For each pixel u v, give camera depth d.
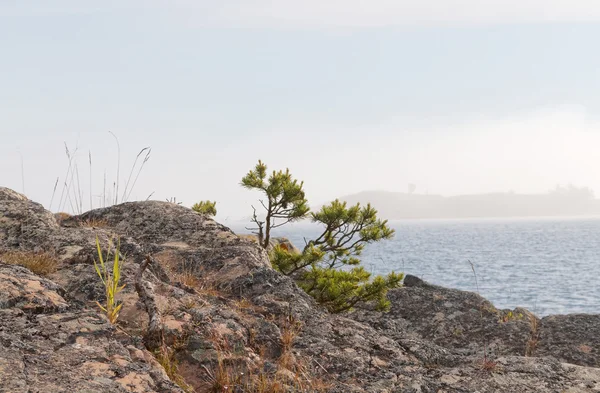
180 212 10.77
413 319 11.06
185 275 7.92
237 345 5.86
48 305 5.19
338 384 5.80
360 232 14.24
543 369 6.49
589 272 93.75
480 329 10.31
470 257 128.75
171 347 5.54
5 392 3.62
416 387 5.84
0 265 6.01
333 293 11.62
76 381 4.01
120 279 6.48
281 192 13.48
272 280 7.93
